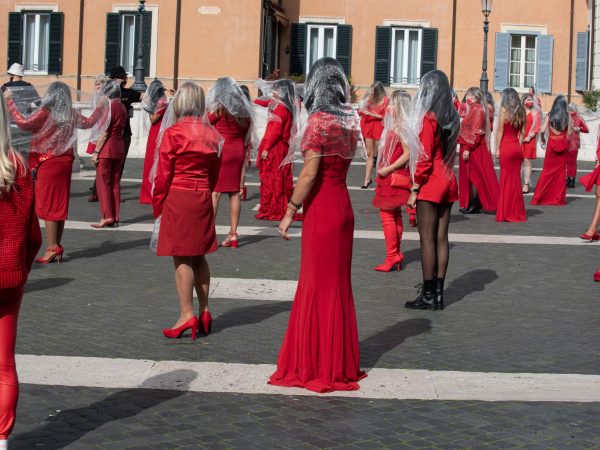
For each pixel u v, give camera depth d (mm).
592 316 9617
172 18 35250
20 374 7273
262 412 6555
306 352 7078
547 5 38094
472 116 17250
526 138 21031
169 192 8305
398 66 38281
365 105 21078
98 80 14836
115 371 7414
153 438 6008
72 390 6941
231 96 12812
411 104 11430
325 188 7148
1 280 5160
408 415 6531
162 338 8445
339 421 6391
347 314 7207
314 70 7156
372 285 10992
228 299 10078
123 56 36062
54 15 36062
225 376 7348
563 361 7914
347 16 38156
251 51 35031
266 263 12156
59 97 11688
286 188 16031
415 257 12789
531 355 8102
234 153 12992
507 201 16453
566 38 38188
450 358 7969
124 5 35906
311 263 7117
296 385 7125
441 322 9273
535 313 9719
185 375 7352
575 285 11156
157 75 35500
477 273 11773
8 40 36469
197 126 8289
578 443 6039
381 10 38062
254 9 34875
